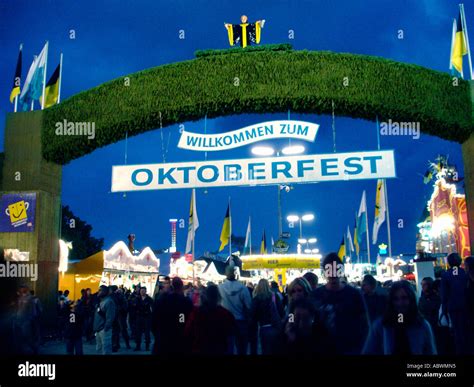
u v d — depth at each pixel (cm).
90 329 1642
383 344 480
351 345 584
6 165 1513
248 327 865
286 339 509
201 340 652
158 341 719
